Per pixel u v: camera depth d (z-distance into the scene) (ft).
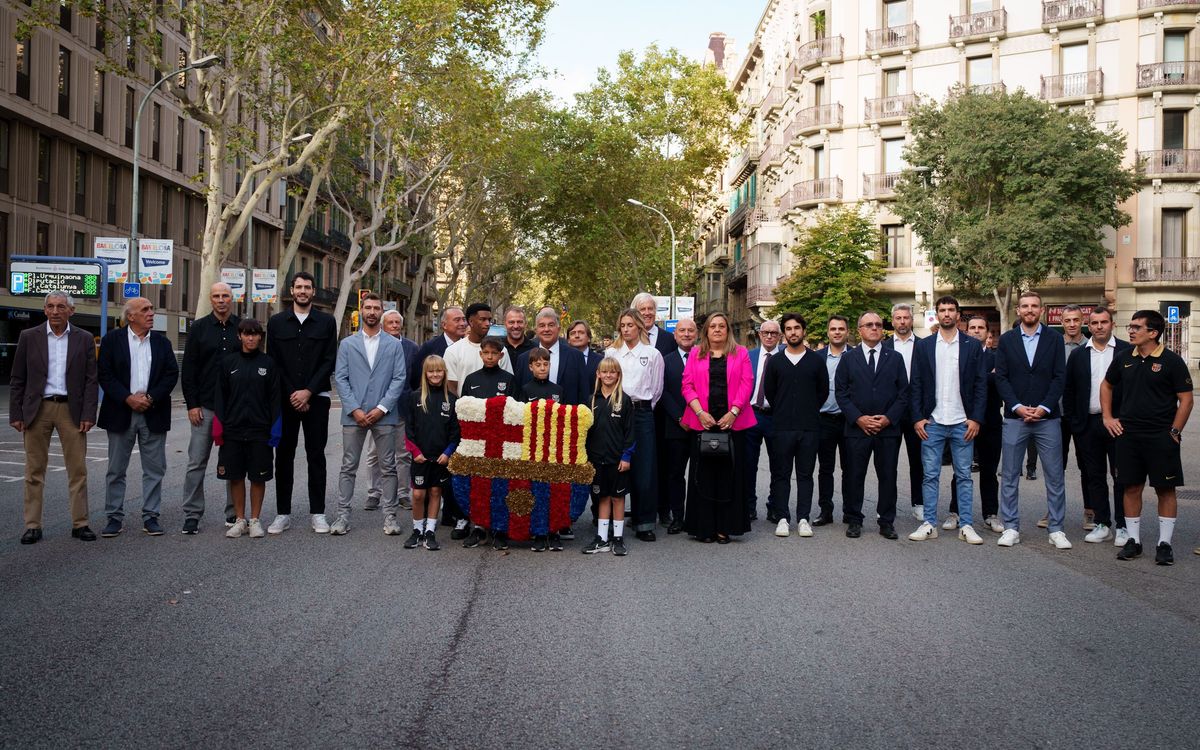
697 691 14.93
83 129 123.24
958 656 16.89
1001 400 31.53
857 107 146.10
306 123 103.96
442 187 155.02
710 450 27.30
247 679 15.24
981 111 117.70
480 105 103.71
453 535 28.45
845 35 146.82
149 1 82.64
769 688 15.11
